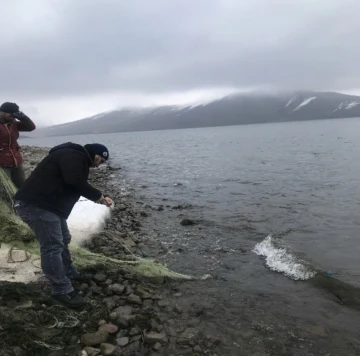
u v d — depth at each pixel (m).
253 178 19.77
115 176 22.56
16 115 7.43
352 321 5.08
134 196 15.34
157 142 81.25
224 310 5.28
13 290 4.72
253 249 8.14
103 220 9.24
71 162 4.46
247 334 4.66
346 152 34.38
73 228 7.90
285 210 11.96
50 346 4.00
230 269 6.98
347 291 5.93
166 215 11.64
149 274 6.22
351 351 4.35
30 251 5.89
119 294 5.45
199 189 16.80
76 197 4.84
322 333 4.74
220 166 26.39
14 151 7.54
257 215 11.38
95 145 4.77
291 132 104.44
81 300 4.84
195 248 8.23
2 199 6.30
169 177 21.41
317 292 6.00
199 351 4.23
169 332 4.59
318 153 34.47
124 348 4.09
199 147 53.22
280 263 7.21
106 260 6.48
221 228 9.92
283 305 5.52
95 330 4.45
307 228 9.77
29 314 4.38
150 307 5.19
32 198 4.51
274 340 4.55
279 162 27.78
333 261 7.36
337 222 10.28
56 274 4.69
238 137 86.56
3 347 3.75
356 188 15.63
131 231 9.46
